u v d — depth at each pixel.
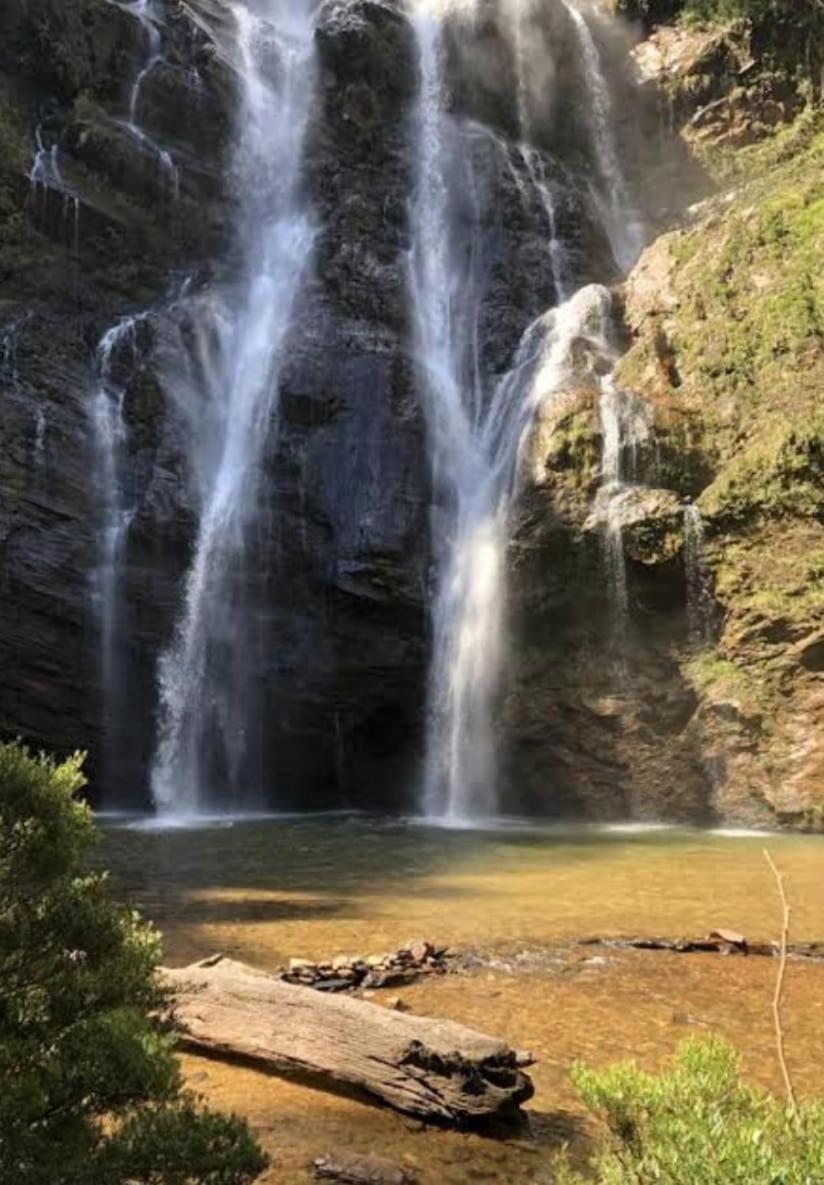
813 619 19.69
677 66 34.91
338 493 24.45
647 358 24.25
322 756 23.77
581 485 22.44
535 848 15.95
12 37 29.64
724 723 20.08
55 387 24.20
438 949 8.68
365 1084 5.40
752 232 24.22
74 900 3.13
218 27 34.00
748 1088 3.19
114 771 22.88
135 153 29.09
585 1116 5.32
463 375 27.69
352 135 32.50
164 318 26.38
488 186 31.38
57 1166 2.91
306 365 25.81
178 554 24.03
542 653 22.33
